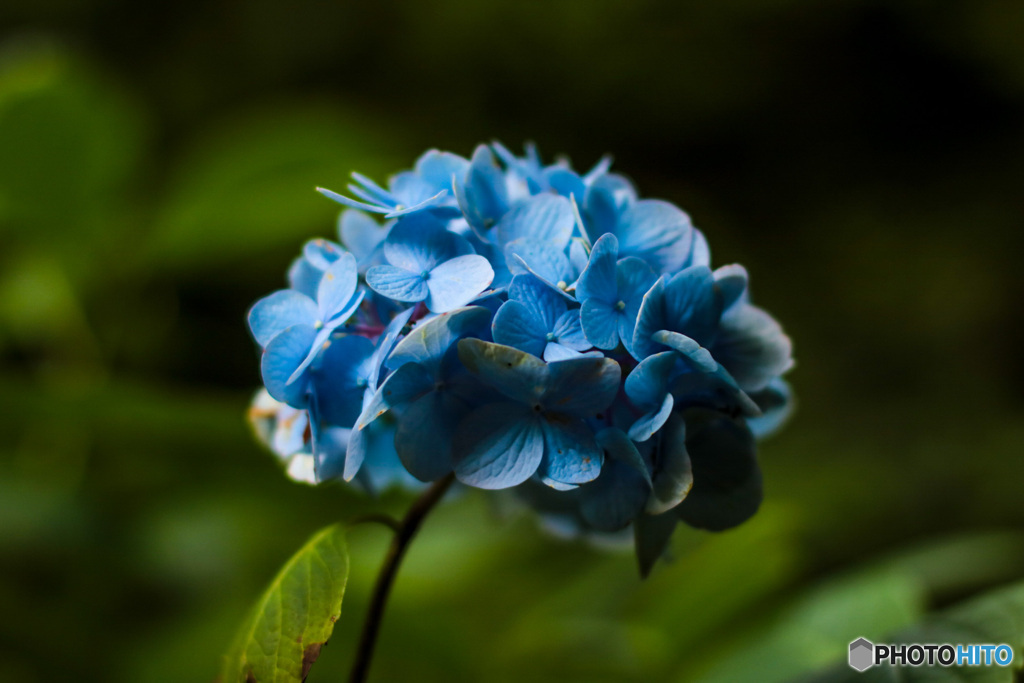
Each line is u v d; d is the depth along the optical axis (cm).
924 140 236
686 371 63
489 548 100
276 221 104
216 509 98
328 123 98
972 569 96
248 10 220
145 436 88
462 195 63
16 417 84
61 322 107
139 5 211
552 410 63
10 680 82
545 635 88
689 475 63
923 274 220
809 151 237
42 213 100
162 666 83
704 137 237
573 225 64
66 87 90
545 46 224
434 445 63
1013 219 222
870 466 183
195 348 163
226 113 212
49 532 92
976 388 203
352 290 63
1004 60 223
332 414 64
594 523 64
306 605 64
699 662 83
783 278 225
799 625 79
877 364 211
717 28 224
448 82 230
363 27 227
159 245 104
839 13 224
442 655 83
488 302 63
